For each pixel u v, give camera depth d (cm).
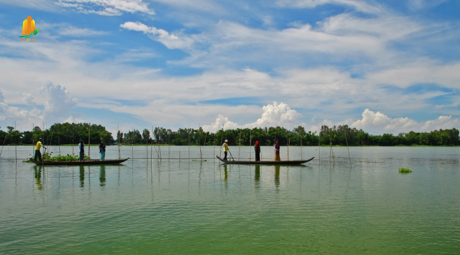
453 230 1282
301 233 1239
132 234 1223
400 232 1257
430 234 1236
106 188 2150
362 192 2028
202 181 2484
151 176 2777
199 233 1235
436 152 8750
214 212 1525
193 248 1095
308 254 1049
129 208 1596
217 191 2050
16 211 1535
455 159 5428
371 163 4412
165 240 1163
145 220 1396
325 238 1190
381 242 1155
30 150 8394
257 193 1986
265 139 13650
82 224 1340
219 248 1095
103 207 1616
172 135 14038
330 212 1532
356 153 8069
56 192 2000
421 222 1384
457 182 2472
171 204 1683
